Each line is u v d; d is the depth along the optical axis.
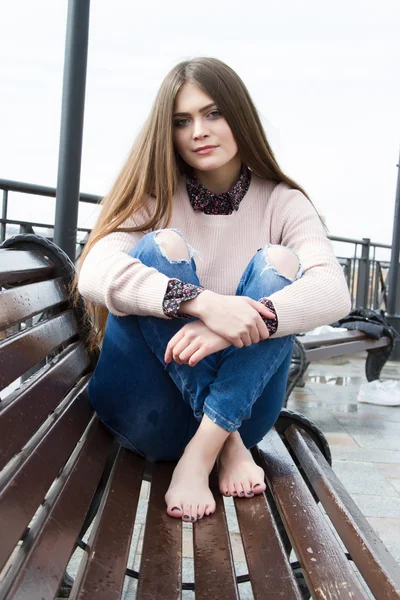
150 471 1.69
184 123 1.67
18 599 0.81
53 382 1.41
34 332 1.38
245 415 1.39
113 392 1.48
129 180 1.69
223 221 1.73
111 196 1.72
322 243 1.65
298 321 1.38
